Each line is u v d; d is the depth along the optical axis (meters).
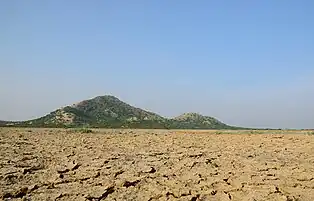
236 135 30.92
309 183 10.47
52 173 10.58
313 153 17.03
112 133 32.25
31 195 8.35
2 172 10.26
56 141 21.11
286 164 13.39
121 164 12.52
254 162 13.70
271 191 9.49
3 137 23.25
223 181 10.38
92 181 9.82
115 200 8.31
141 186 9.55
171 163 13.08
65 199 8.17
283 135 30.66
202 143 22.11
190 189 9.38
